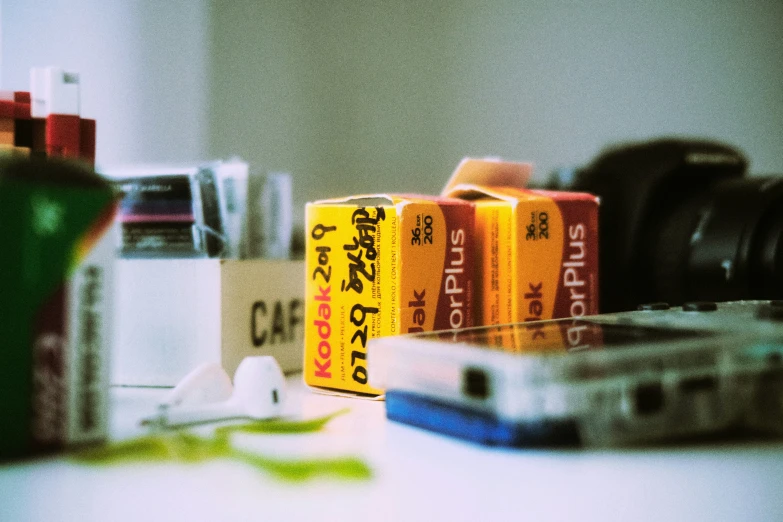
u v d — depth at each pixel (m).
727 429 0.34
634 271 0.61
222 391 0.41
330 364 0.47
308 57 0.91
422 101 0.89
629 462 0.30
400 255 0.43
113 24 0.88
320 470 0.29
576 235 0.48
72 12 0.86
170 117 0.90
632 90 0.84
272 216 0.66
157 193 0.53
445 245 0.45
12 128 0.45
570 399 0.31
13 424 0.30
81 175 0.31
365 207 0.45
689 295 0.56
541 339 0.36
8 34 0.82
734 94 0.85
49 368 0.31
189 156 0.90
